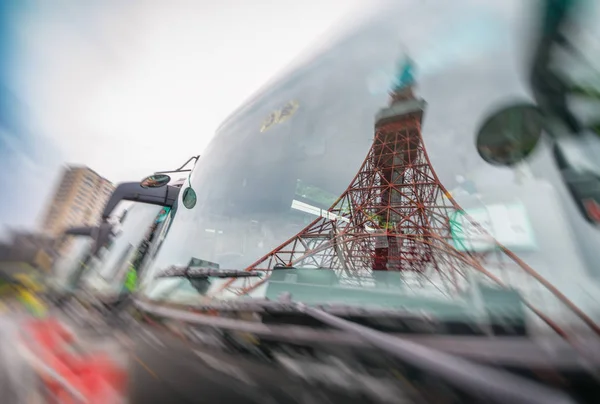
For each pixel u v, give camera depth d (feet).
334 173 16.11
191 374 8.12
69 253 31.53
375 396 5.79
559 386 4.82
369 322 7.89
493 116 9.29
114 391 7.92
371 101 16.01
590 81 7.25
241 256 15.33
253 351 8.49
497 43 10.07
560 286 6.75
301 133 18.40
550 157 7.86
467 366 5.52
